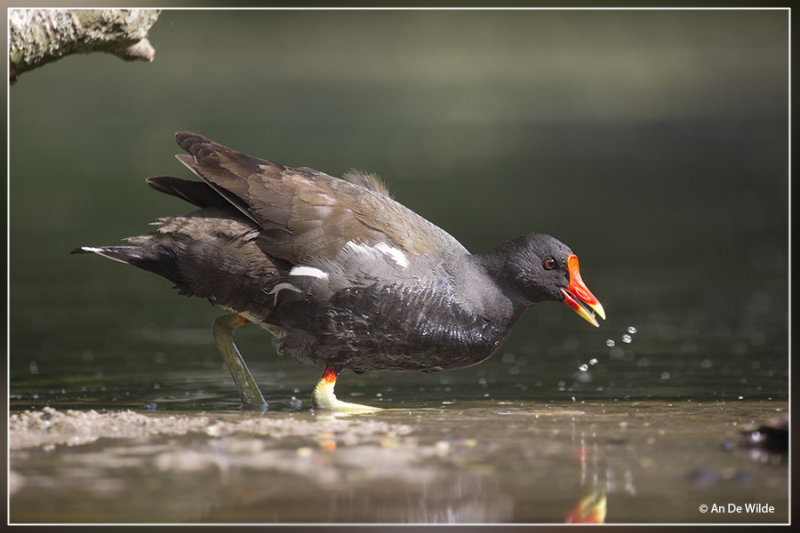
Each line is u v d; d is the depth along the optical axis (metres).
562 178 31.28
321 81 48.41
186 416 9.71
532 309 17.89
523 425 9.23
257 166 10.57
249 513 6.69
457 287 10.59
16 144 34.94
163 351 14.07
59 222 24.45
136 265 10.40
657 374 12.41
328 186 10.64
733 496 7.06
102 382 11.99
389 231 10.41
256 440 8.48
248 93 44.97
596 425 9.22
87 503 6.84
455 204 26.58
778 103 42.75
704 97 44.66
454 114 42.34
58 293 18.52
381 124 39.66
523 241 10.95
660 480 7.38
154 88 45.16
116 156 33.34
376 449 8.16
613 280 19.41
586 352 14.05
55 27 11.45
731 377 12.13
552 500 6.99
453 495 7.01
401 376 12.68
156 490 7.07
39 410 10.30
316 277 10.12
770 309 16.89
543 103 44.69
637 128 39.28
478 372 12.82
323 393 10.56
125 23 11.87
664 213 26.47
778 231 24.22
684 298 17.86
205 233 10.23
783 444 8.34
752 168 32.34
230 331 11.21
